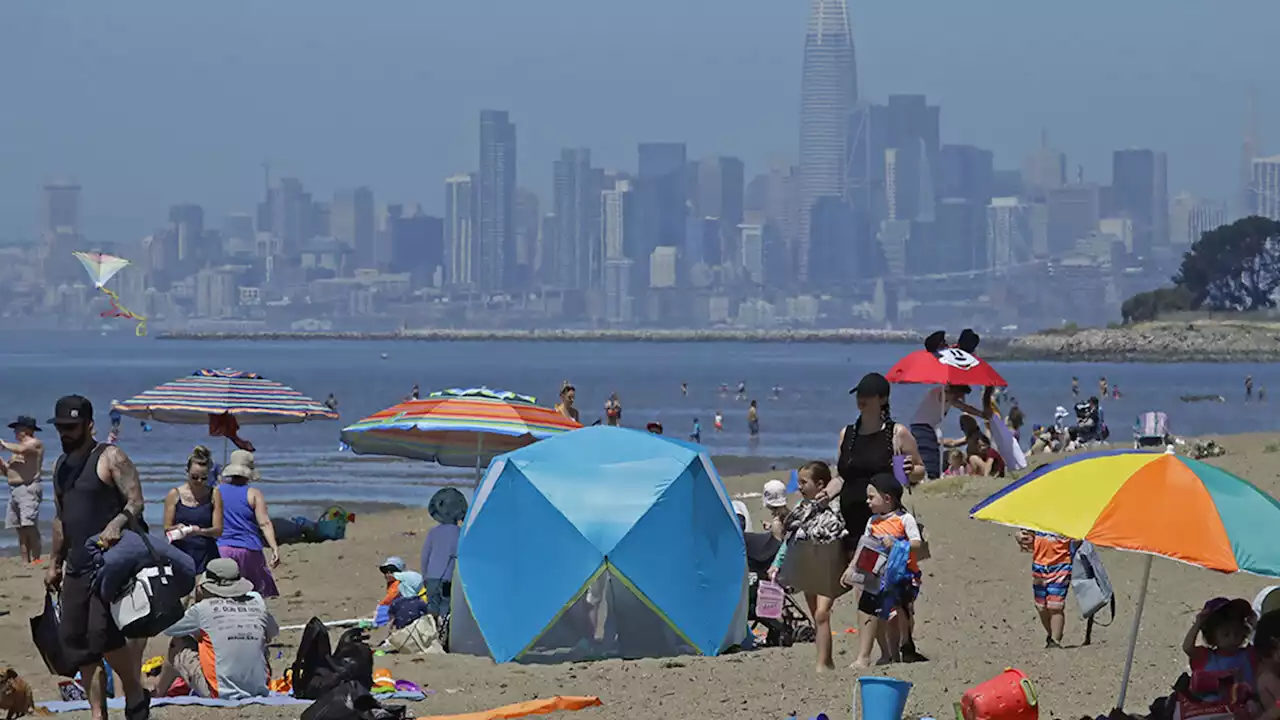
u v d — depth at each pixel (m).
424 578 24.42
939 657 20.77
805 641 23.91
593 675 20.16
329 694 15.60
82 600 15.21
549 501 22.39
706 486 23.00
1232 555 12.66
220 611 18.61
